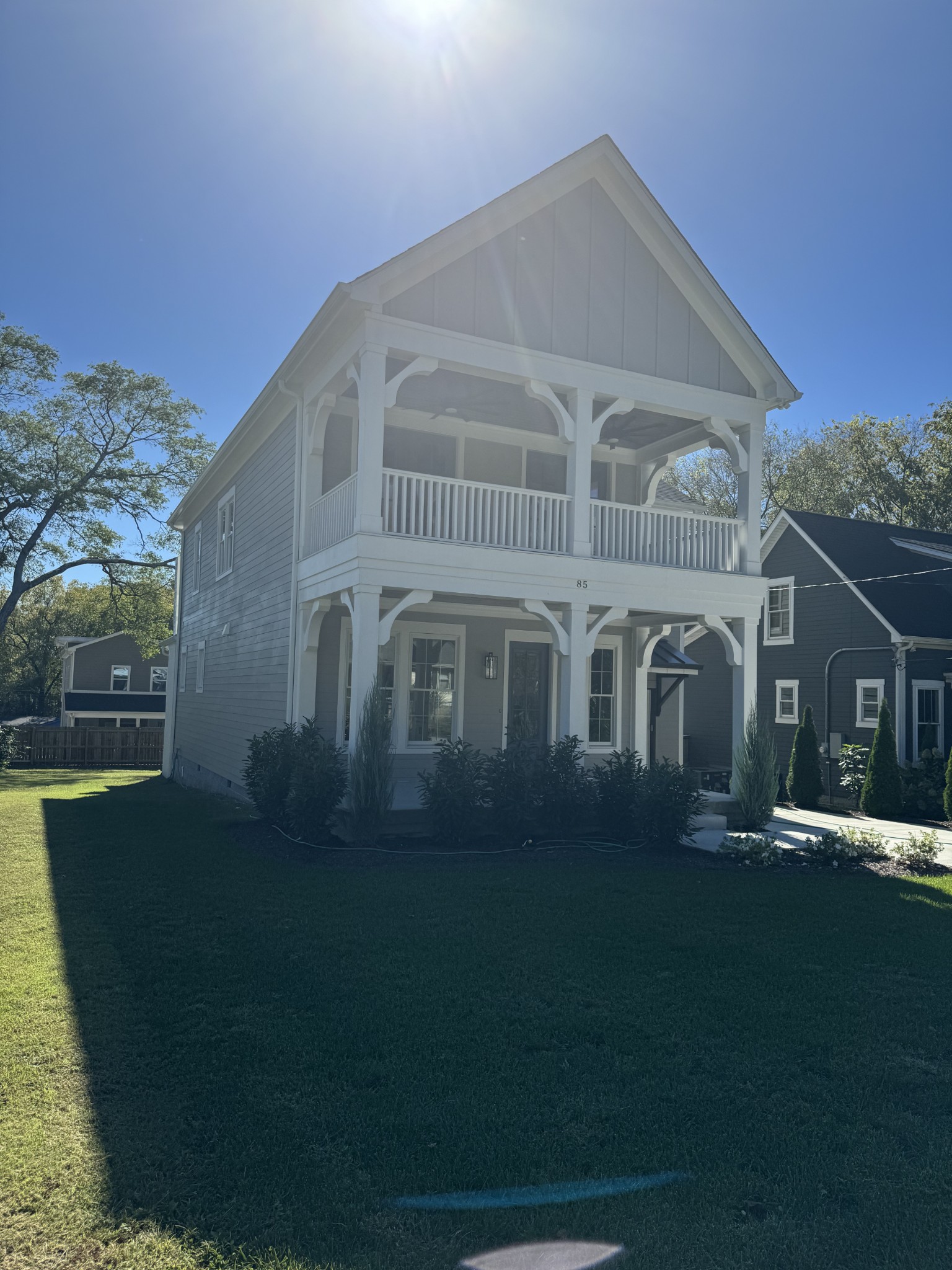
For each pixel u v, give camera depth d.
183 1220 2.93
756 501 12.41
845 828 12.46
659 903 7.33
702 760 24.73
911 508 35.53
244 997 5.00
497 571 10.51
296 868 8.50
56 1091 3.82
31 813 13.09
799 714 21.78
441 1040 4.43
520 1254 2.80
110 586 34.41
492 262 10.71
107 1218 2.93
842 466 37.88
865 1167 3.32
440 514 10.43
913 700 19.16
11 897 7.41
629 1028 4.62
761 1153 3.41
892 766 14.98
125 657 41.94
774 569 23.00
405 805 10.79
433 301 10.30
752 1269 2.75
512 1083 3.97
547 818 10.16
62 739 28.64
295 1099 3.78
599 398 11.55
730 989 5.26
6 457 29.97
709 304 11.98
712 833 11.17
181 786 19.34
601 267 11.48
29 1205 2.99
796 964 5.78
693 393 11.95
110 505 31.45
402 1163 3.29
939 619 20.00
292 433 13.20
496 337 10.66
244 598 15.82
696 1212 3.03
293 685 12.24
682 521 12.16
